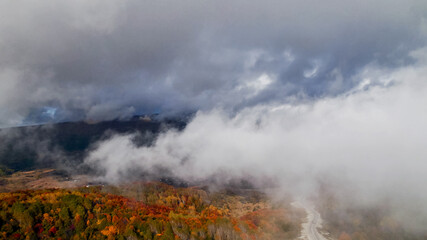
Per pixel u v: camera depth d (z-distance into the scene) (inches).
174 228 5452.8
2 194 5118.1
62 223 4439.0
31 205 4488.2
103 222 4781.0
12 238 3843.5
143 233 4911.4
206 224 6274.6
